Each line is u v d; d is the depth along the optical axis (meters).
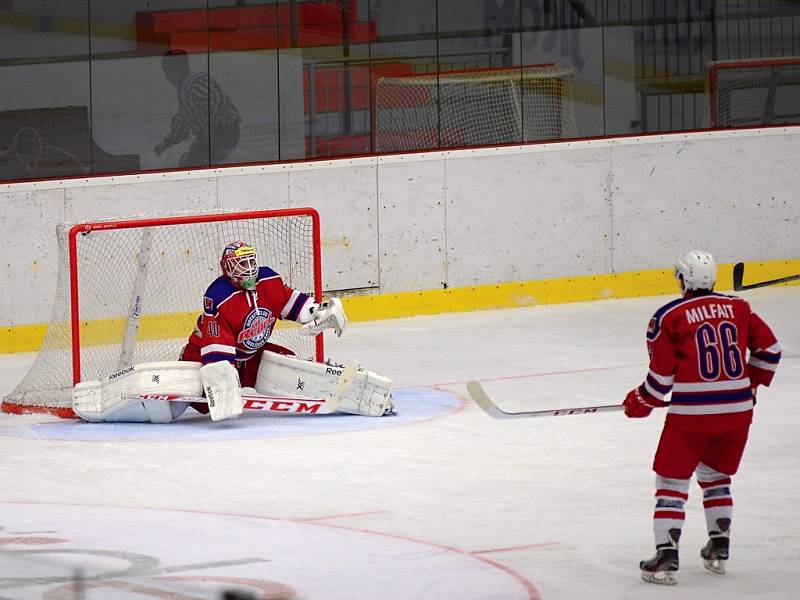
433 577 13.43
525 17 38.28
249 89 36.28
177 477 19.00
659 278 39.28
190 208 35.19
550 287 38.31
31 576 13.24
